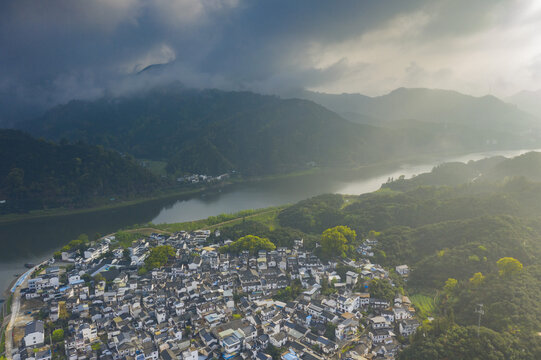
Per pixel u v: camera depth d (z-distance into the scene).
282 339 162.00
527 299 163.12
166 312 187.88
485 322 161.00
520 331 146.88
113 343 164.00
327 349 154.38
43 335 169.88
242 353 157.38
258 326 174.75
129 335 167.50
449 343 146.12
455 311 178.50
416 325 169.38
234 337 161.75
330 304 184.50
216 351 160.75
